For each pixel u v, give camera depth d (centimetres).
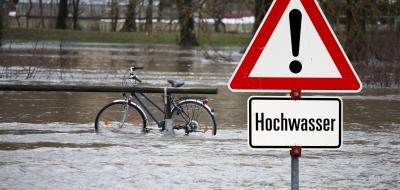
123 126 2878
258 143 1112
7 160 2261
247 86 1127
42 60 6638
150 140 2719
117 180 1983
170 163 2241
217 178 2017
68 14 18662
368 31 5875
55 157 2325
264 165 2222
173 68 6912
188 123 2864
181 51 10731
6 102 3834
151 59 8388
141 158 2322
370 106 3881
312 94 3906
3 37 10456
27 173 2070
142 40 14275
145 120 2886
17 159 2280
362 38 5875
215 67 7212
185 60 8344
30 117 3278
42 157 2322
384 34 5722
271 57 1127
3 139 2677
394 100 4203
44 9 19225
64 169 2131
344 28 6638
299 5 1124
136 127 2883
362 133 2934
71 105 3747
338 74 1126
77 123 3122
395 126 3144
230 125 3125
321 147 1115
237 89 1128
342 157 2391
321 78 1127
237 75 1127
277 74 1127
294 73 1127
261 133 1112
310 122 1114
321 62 1127
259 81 1127
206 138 2775
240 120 3284
